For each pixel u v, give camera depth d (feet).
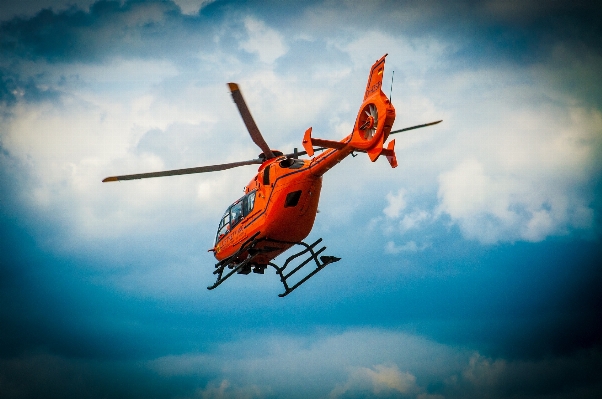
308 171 196.03
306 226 206.18
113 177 213.87
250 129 203.51
